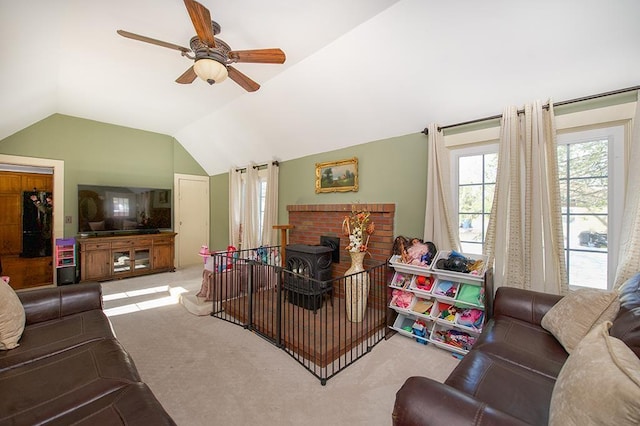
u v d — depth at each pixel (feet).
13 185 19.94
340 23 7.02
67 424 3.22
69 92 11.63
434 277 8.02
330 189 11.86
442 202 8.46
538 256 6.69
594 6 5.21
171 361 7.05
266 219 14.40
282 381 6.23
